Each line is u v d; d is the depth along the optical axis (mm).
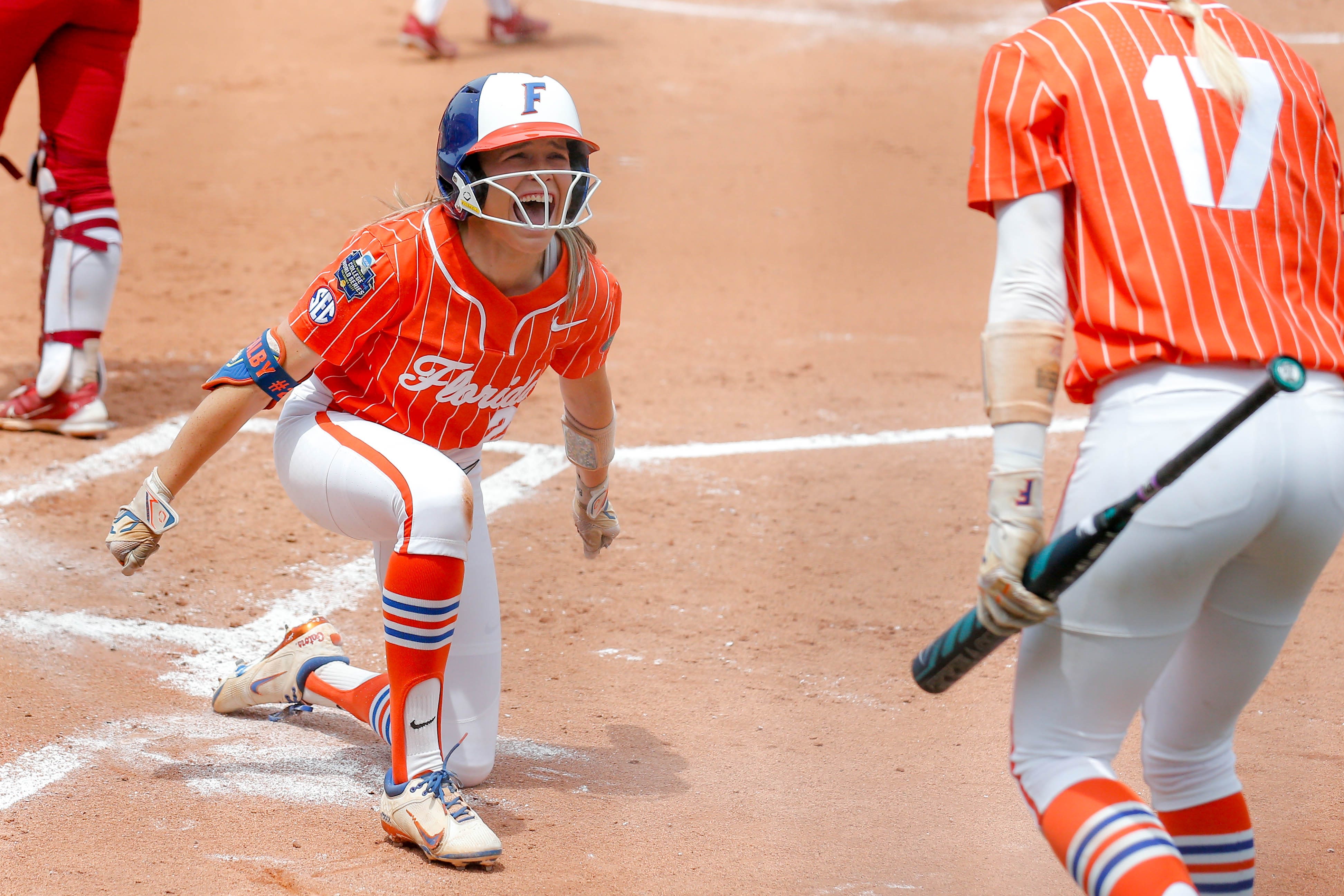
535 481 21578
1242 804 9164
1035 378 8109
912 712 14258
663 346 29812
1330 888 10625
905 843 11383
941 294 35031
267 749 13039
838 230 41000
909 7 72750
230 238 37531
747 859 11039
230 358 27531
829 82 59656
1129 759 13266
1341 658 15531
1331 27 62625
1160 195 7965
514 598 17125
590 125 52156
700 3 73625
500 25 63594
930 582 17891
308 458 11398
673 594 17391
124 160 45906
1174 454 7824
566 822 11688
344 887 10344
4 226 38938
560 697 14484
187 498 20062
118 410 23891
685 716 14102
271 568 17688
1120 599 7980
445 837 10727
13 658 14453
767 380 27562
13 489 19781
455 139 10305
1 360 26594
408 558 10672
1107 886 7828
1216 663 8734
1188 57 8219
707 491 21328
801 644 15977
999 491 8156
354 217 39906
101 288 21984
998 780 12719
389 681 11883
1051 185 8156
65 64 21156
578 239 11047
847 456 23125
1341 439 7984
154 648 15172
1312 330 7973
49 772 12117
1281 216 8094
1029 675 8438
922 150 50406
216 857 10750
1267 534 8070
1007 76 8312
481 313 10742
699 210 42688
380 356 11078
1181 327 7801
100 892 10094
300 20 68000
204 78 57250
